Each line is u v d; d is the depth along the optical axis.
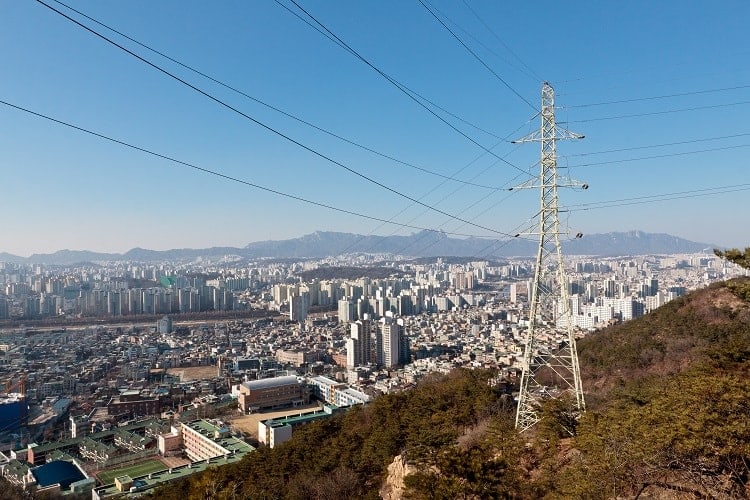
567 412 53.06
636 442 33.19
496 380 106.06
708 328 93.88
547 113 59.62
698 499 31.95
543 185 59.88
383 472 60.75
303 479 63.31
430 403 79.19
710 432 30.42
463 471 35.97
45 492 96.88
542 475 41.12
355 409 93.88
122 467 112.88
